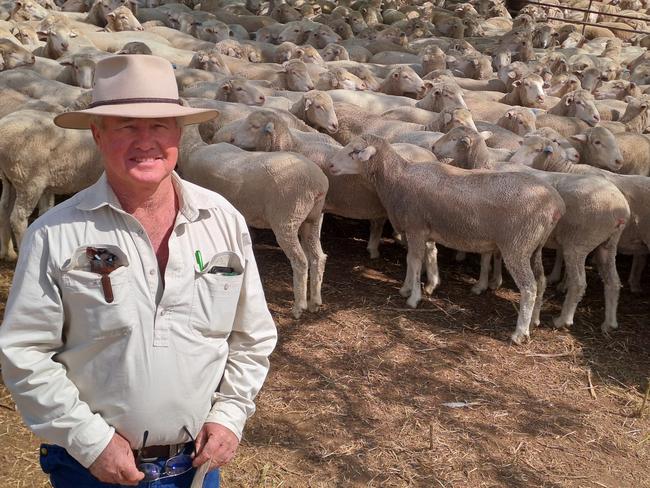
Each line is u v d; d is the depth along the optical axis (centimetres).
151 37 1337
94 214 229
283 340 583
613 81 1342
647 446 491
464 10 2145
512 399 531
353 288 689
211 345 244
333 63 1278
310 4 2108
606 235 633
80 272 221
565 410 524
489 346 605
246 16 1819
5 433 441
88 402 235
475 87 1220
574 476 453
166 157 231
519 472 452
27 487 399
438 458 456
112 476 231
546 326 655
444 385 540
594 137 840
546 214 596
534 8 2375
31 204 636
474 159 727
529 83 1088
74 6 1836
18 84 820
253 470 429
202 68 1103
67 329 231
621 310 705
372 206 725
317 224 634
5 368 226
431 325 631
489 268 700
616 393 553
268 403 497
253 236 802
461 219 621
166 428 239
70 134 631
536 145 754
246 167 618
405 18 2133
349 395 516
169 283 232
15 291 224
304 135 771
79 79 911
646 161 905
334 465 441
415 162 667
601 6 2509
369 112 899
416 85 1100
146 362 230
